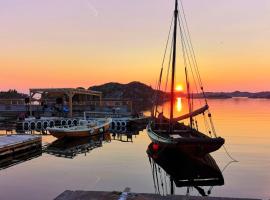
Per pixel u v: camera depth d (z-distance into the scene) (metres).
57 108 62.09
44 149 31.36
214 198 5.15
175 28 31.05
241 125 56.91
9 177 19.55
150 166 23.11
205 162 22.78
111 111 66.25
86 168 22.42
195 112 29.73
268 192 16.83
